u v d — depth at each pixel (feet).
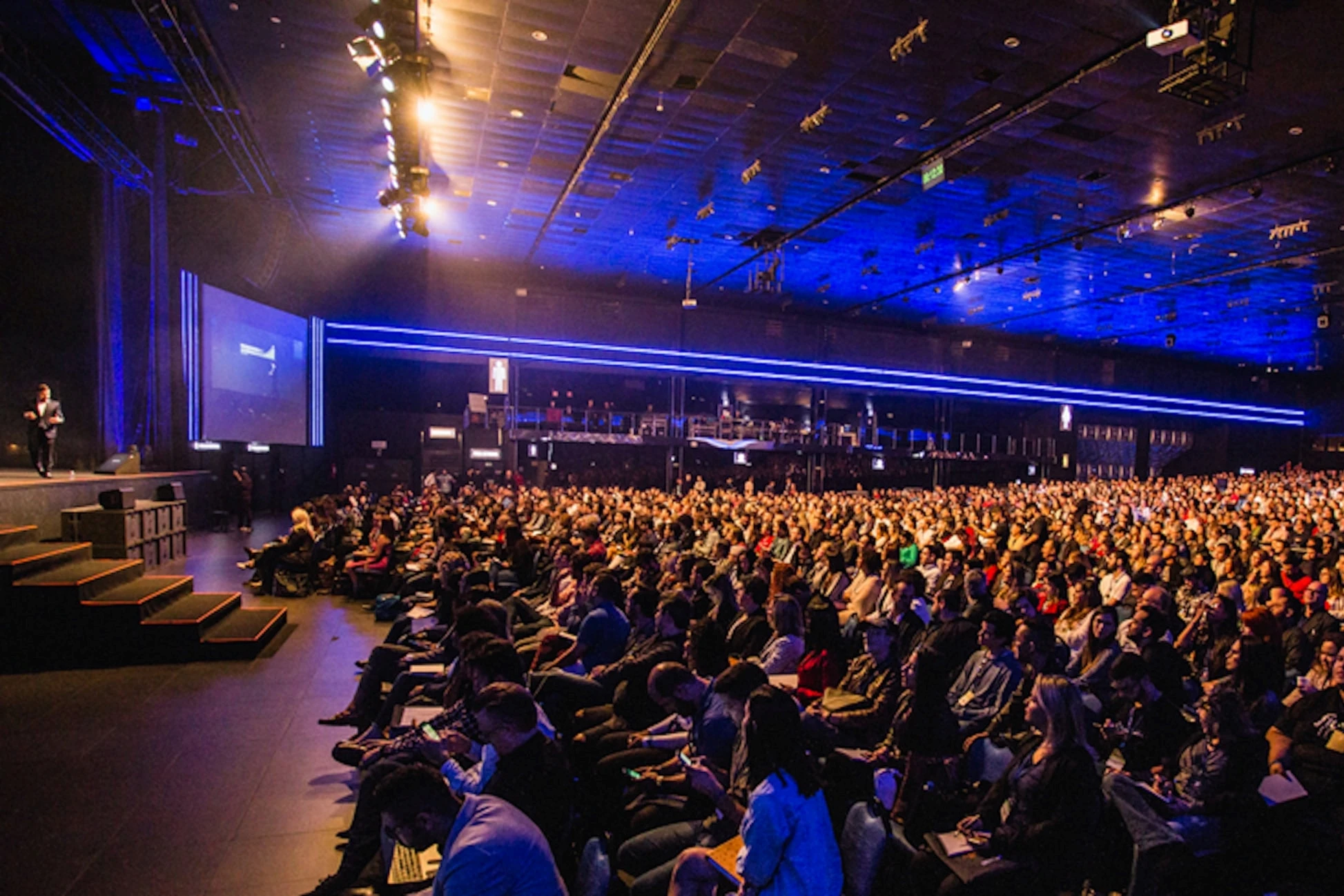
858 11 29.30
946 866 10.15
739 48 32.32
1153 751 12.85
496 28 31.12
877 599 25.13
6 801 14.25
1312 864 11.53
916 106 37.11
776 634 17.90
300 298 72.64
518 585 30.50
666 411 100.78
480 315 83.41
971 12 28.94
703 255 68.64
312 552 36.04
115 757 16.31
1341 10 26.78
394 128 38.14
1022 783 10.15
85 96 39.52
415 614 22.82
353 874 11.21
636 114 39.06
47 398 34.32
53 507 30.32
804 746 8.30
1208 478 110.63
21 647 22.86
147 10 31.76
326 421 79.66
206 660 23.99
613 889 11.51
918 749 11.55
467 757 11.32
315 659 24.35
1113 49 31.14
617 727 14.52
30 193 42.39
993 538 38.17
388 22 29.45
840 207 53.21
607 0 29.04
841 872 7.95
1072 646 20.72
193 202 53.36
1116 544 35.94
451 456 84.38
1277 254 60.54
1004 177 46.06
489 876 6.93
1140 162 42.73
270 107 39.63
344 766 16.14
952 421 110.73
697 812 11.54
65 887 11.50
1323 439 132.36
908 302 85.46
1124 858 11.64
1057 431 112.16
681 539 35.17
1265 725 14.20
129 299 47.85
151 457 49.47
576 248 67.56
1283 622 20.38
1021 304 84.17
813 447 97.86
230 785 15.10
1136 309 84.58
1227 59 23.56
